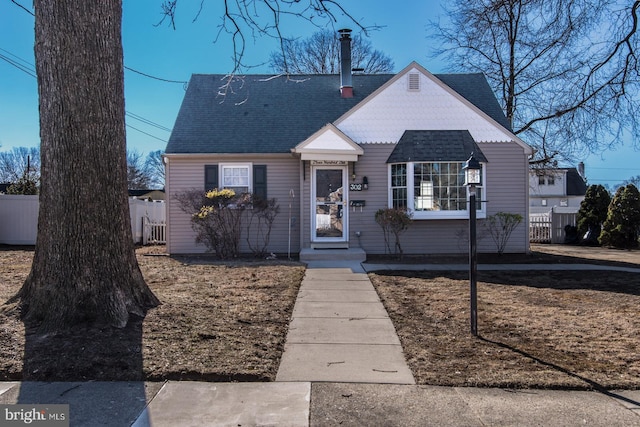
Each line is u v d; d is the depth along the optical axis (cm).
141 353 453
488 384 407
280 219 1344
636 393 391
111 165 541
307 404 370
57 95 518
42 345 457
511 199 1323
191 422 339
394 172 1309
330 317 631
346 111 1451
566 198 4353
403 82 1321
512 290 802
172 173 1341
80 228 517
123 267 550
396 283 859
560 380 410
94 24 530
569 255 1379
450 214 1269
